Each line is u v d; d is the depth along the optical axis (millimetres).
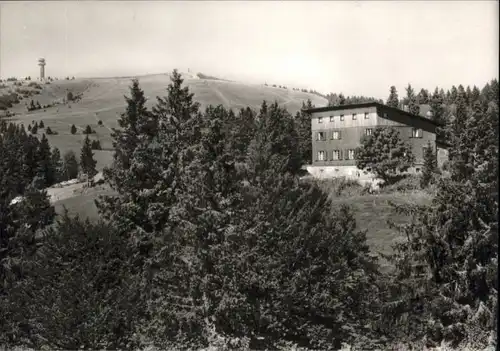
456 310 16922
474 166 17484
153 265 21016
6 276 20594
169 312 18359
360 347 18562
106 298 17594
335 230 21297
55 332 16922
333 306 18906
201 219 19141
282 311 18953
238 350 17984
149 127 26469
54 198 33438
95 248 18562
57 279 18297
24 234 21734
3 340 18562
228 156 20688
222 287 18609
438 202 17984
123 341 17406
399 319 18188
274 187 22047
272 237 20250
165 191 23969
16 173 26984
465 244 17062
